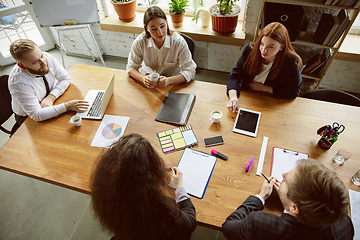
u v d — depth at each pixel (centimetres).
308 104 157
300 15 199
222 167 127
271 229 88
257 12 229
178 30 257
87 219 183
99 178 74
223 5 224
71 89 178
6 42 308
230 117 153
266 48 145
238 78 178
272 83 174
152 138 143
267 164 127
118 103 166
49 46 346
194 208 107
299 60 165
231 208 112
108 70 195
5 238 176
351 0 179
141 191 69
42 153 138
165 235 78
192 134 143
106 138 144
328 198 72
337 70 256
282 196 92
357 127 142
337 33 201
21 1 290
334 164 125
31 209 189
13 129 185
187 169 126
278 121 148
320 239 83
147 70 210
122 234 74
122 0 260
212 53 285
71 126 153
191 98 164
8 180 205
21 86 155
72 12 247
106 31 298
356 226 104
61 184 125
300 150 132
